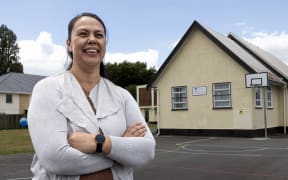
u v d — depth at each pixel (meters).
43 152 1.87
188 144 17.47
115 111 2.11
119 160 1.97
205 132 22.28
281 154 13.16
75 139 1.90
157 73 24.17
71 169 1.86
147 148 2.07
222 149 15.16
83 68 2.11
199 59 22.80
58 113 1.94
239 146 16.08
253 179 8.73
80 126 1.96
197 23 22.61
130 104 2.25
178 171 9.98
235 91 21.30
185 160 12.18
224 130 21.55
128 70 62.22
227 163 11.34
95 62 2.10
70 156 1.85
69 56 2.23
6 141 20.59
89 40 2.09
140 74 62.00
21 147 17.41
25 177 9.76
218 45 21.88
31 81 46.94
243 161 11.69
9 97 42.41
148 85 24.67
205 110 22.38
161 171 10.02
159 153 14.18
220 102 21.89
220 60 21.94
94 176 1.92
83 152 1.89
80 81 2.12
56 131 1.89
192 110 22.88
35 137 1.90
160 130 24.11
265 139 19.22
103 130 2.02
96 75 2.16
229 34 27.62
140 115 2.27
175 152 14.47
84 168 1.88
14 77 45.97
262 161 11.60
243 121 20.89
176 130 23.44
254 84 20.28
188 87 23.12
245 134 20.78
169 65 23.98
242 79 21.05
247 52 26.25
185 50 23.39
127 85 62.19
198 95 22.70
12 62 78.56
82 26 2.11
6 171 10.73
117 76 61.88
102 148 1.90
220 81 21.89
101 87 2.15
